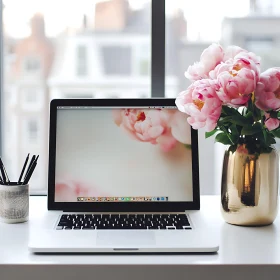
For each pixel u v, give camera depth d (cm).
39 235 94
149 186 117
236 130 106
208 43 162
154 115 120
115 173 118
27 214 109
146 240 90
